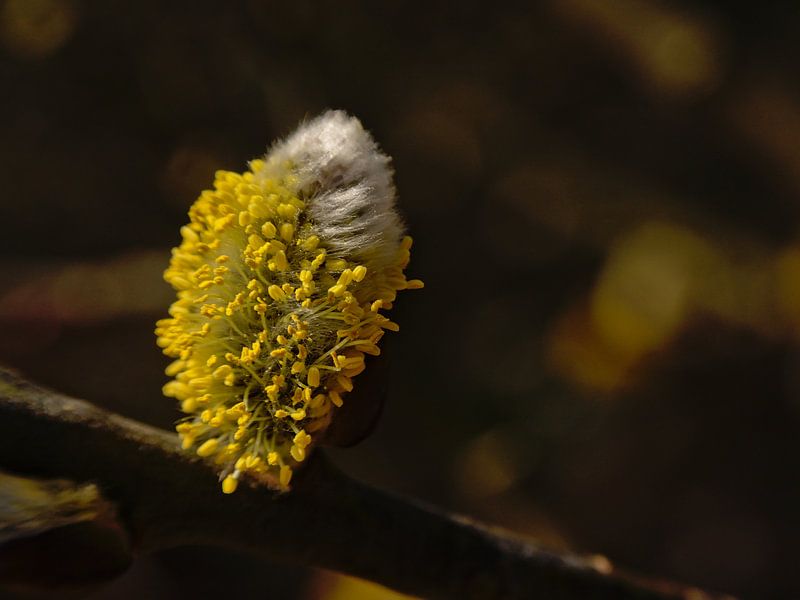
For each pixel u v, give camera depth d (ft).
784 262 1.56
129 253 1.48
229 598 1.41
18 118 1.48
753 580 1.44
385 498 0.54
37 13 1.43
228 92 1.45
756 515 1.48
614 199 1.62
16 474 0.50
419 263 1.57
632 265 1.56
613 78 1.62
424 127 1.56
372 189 0.51
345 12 1.47
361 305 0.51
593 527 1.47
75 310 1.43
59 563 0.49
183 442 0.51
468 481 1.49
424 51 1.53
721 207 1.61
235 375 0.52
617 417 1.53
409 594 0.54
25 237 1.48
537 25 1.56
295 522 0.53
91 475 0.51
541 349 1.56
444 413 1.52
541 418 1.52
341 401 0.51
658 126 1.65
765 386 1.54
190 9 1.43
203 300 0.52
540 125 1.62
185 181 1.48
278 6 1.43
